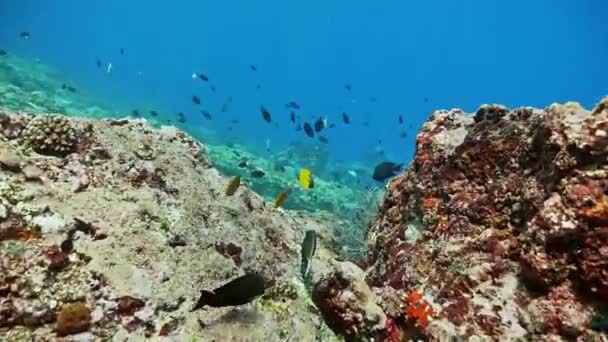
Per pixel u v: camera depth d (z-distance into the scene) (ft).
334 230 8.02
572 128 2.97
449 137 4.27
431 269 3.75
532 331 2.90
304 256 4.22
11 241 3.05
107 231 3.60
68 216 3.49
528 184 3.33
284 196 6.12
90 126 4.70
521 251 3.19
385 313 3.53
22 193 3.44
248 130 49.11
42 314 2.81
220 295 3.04
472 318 3.18
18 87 20.43
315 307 4.15
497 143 3.78
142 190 4.37
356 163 34.81
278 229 5.64
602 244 2.67
